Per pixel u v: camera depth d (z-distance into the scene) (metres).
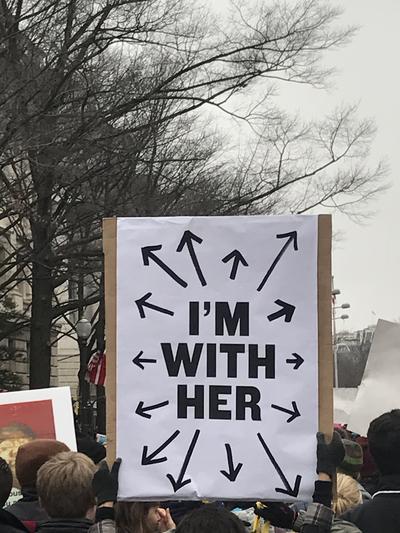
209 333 3.56
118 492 3.51
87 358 25.84
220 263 3.58
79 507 3.81
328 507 3.27
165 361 3.57
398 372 5.04
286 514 3.41
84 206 17.72
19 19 14.35
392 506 3.87
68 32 15.71
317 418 3.47
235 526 2.70
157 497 3.50
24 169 18.58
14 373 30.80
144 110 17.59
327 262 3.53
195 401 3.54
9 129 13.71
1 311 28.09
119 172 16.98
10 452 5.43
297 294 3.53
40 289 19.61
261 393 3.51
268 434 3.48
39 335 19.62
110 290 3.63
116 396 3.57
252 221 3.56
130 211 17.86
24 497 4.44
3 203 16.27
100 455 6.17
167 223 3.61
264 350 3.53
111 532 3.33
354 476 5.63
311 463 3.44
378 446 3.90
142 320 3.60
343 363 53.28
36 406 5.53
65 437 5.50
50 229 17.42
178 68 17.45
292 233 3.54
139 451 3.53
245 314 3.55
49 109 14.59
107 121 16.41
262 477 3.47
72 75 15.98
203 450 3.51
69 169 15.30
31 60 14.59
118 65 16.95
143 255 3.62
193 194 19.17
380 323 5.06
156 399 3.55
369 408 5.01
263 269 3.56
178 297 3.59
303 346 3.51
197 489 3.48
